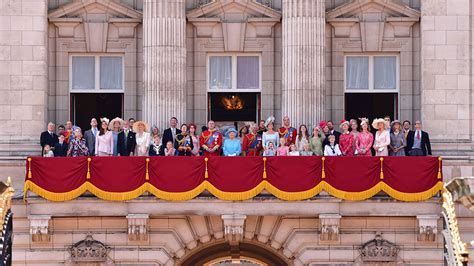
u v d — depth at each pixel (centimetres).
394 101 15000
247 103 15025
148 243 13612
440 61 14500
